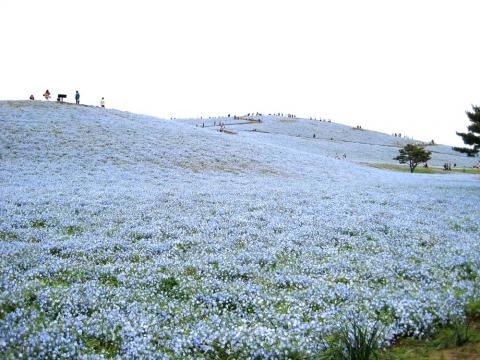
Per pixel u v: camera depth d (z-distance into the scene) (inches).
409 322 340.8
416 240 693.3
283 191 1314.0
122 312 360.5
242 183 1549.0
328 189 1427.2
